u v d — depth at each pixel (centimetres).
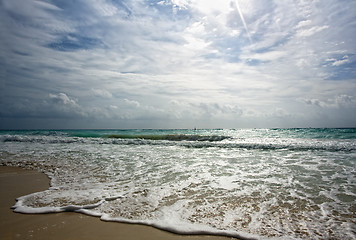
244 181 518
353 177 539
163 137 1945
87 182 527
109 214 336
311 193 426
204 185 489
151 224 302
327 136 2055
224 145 1254
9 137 1872
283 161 762
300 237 262
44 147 1293
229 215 328
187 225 296
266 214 330
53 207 363
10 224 303
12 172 651
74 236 268
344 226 288
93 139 1755
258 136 2303
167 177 567
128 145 1398
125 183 514
